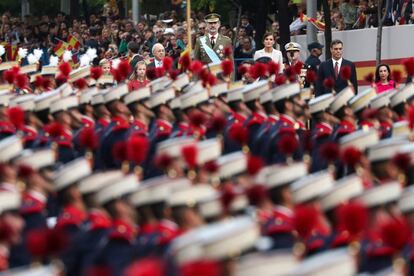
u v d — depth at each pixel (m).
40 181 31.92
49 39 88.44
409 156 31.47
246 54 71.06
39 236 26.78
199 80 48.72
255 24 75.44
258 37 73.50
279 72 57.00
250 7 73.75
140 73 57.12
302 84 60.19
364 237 27.81
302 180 29.83
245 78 54.50
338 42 56.59
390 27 66.00
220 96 46.75
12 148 34.66
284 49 70.00
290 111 44.91
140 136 44.34
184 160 32.03
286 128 44.12
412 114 38.31
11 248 29.77
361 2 68.88
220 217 28.03
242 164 31.88
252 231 24.91
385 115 43.88
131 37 77.75
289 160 36.00
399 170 31.59
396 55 66.00
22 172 31.67
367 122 43.97
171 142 35.38
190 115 43.78
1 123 46.31
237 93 45.34
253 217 28.64
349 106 44.41
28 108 45.88
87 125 46.03
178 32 74.31
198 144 32.88
